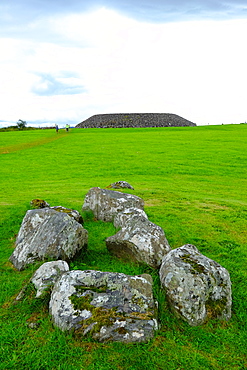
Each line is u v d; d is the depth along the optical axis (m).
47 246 8.41
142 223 8.84
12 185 21.98
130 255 8.69
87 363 4.91
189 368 4.95
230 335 5.83
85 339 5.33
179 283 6.28
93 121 138.25
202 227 12.02
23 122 131.75
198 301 6.06
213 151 40.69
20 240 9.23
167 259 7.04
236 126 98.06
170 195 17.84
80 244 9.05
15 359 4.98
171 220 12.85
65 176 26.34
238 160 33.94
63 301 5.89
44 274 6.88
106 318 5.50
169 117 144.50
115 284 6.12
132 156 37.53
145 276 6.70
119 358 5.00
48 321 5.86
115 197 13.18
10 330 5.67
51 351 5.15
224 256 9.48
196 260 6.82
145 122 134.62
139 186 21.05
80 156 38.41
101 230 11.69
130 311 5.65
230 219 13.19
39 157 38.12
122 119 136.50
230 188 21.75
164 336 5.63
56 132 78.75
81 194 17.80
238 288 7.58
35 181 24.03
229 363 5.16
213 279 6.48
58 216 9.06
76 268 8.03
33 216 9.56
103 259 9.12
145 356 5.06
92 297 5.87
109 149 44.31
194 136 62.25
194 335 5.76
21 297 6.64
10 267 8.56
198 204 15.86
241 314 6.55
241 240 10.85
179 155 37.72
